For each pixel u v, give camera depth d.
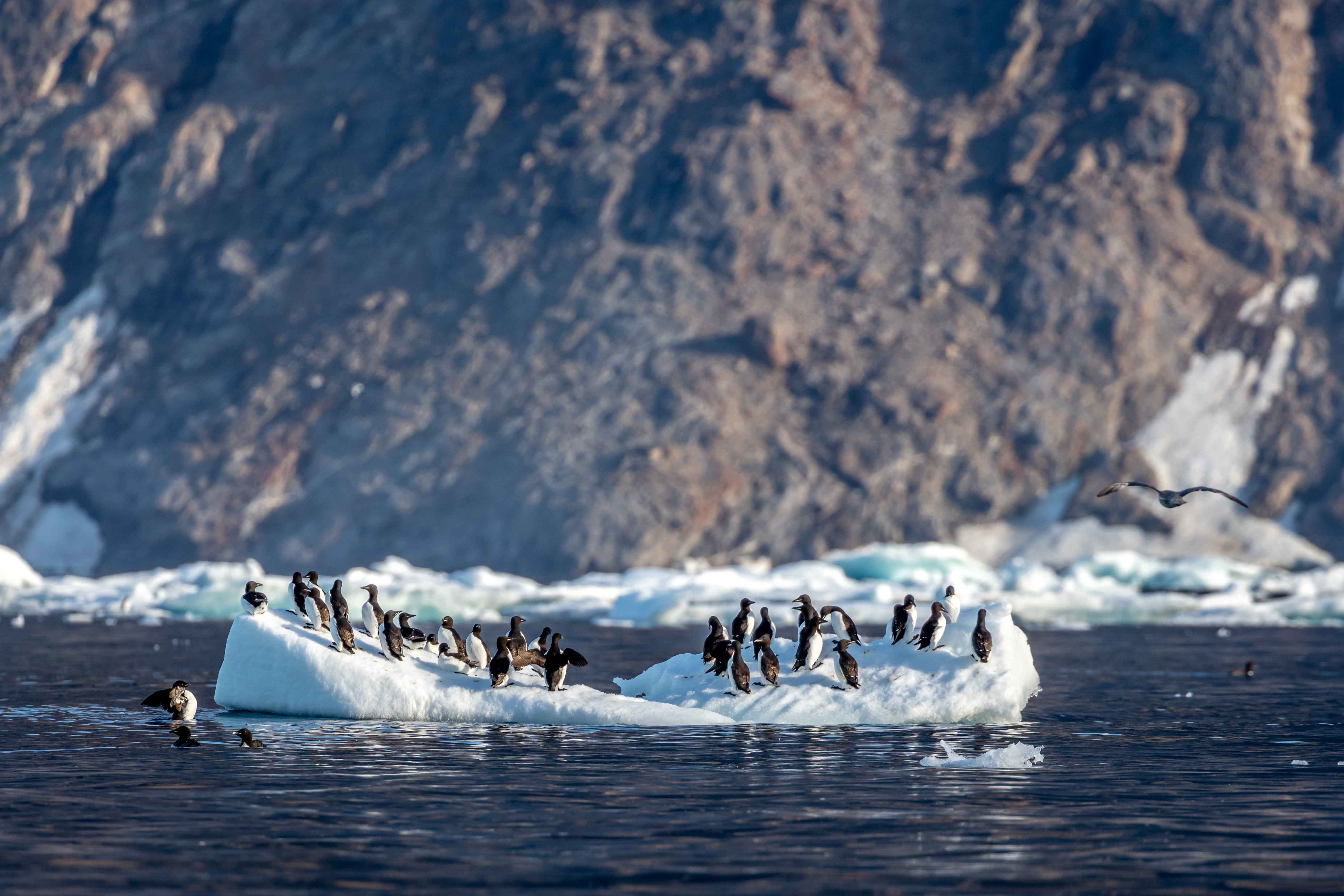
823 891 62.31
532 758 100.62
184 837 73.00
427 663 126.69
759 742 108.94
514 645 124.44
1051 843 72.62
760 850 70.38
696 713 117.69
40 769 95.56
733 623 124.56
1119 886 63.44
